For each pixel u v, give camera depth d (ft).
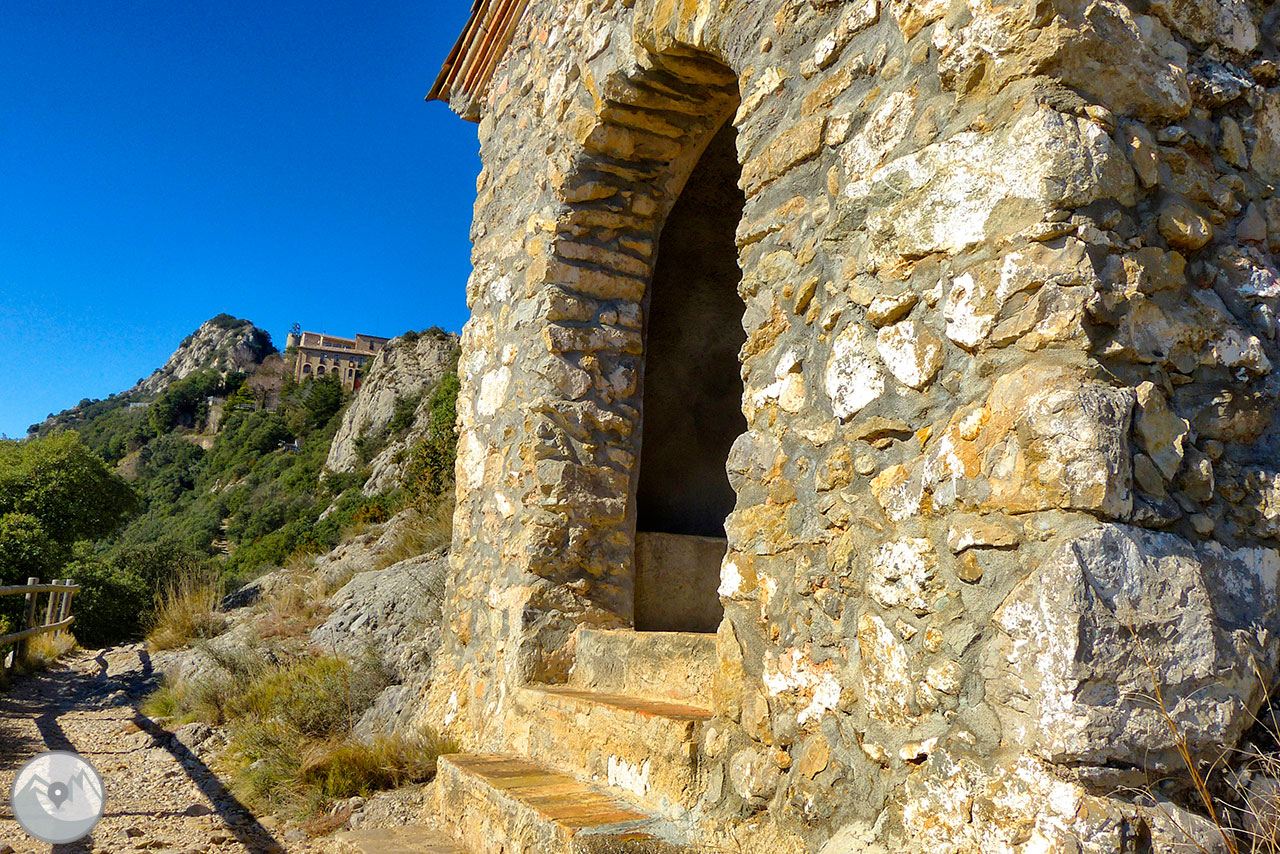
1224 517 5.47
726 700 7.80
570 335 12.94
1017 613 4.98
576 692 11.17
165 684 22.33
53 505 40.29
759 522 7.65
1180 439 5.27
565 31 13.21
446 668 15.33
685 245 15.78
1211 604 5.08
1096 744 4.61
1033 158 5.34
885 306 6.30
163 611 32.07
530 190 14.24
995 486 5.29
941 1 6.11
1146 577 4.89
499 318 14.76
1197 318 5.59
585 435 12.86
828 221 7.19
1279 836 4.83
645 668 10.78
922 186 6.11
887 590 6.05
